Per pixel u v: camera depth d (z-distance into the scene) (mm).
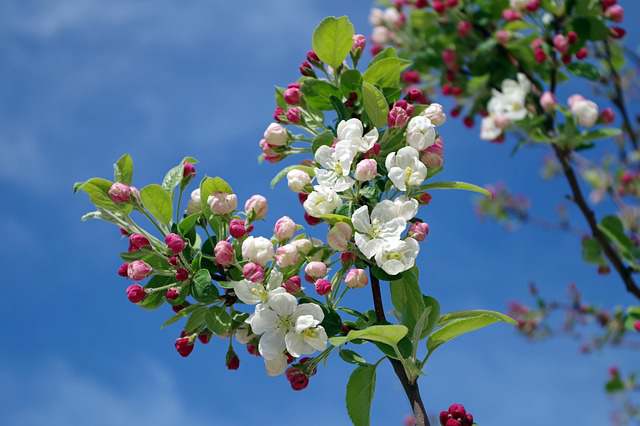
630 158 1394
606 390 1478
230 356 865
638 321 1185
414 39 1451
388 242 829
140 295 844
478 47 1320
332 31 892
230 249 838
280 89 935
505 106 1230
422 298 855
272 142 906
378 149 859
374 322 856
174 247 837
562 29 1229
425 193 872
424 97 904
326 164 855
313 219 858
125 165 885
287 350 826
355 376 848
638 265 1186
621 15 1193
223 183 865
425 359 842
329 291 830
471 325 838
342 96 898
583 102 1169
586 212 1188
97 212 875
